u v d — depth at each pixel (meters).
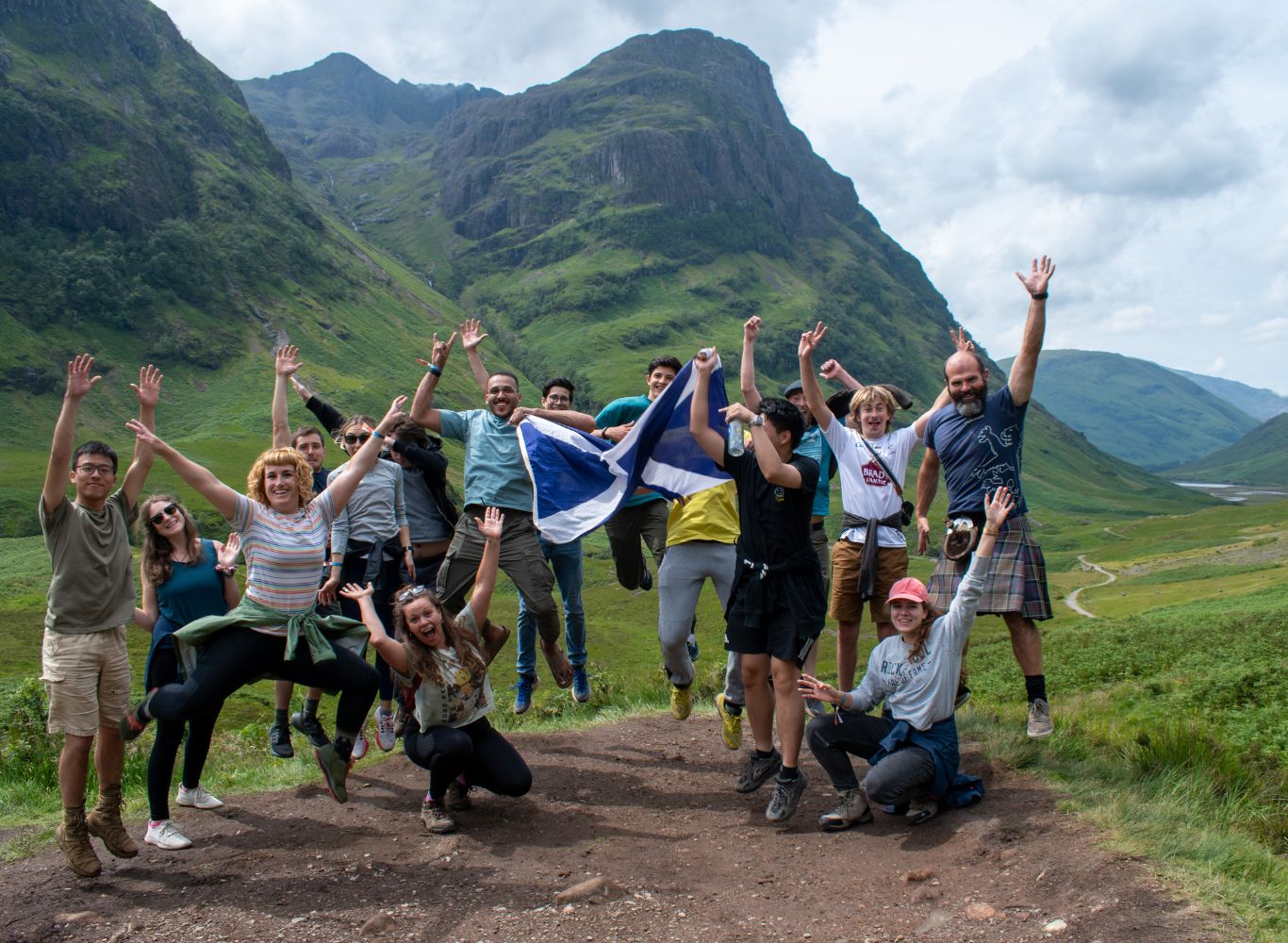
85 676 5.39
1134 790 5.93
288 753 8.10
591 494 7.72
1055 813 5.65
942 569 6.83
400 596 6.30
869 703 6.21
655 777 7.45
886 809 6.32
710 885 5.31
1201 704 11.77
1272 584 62.00
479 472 7.76
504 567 7.77
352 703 6.01
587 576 97.38
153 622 6.39
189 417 175.50
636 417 8.73
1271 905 4.31
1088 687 17.36
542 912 4.90
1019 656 6.98
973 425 6.70
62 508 5.34
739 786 6.80
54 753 8.65
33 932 4.73
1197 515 187.88
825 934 4.60
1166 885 4.53
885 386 7.79
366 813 6.60
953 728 6.08
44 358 175.50
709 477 7.11
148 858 5.72
